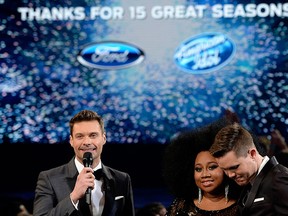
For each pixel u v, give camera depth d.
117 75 16.33
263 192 8.01
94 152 8.79
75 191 8.39
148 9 16.38
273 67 16.17
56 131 16.27
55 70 16.31
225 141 7.98
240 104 16.19
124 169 16.41
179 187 9.09
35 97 16.27
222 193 8.73
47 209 8.73
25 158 16.38
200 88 16.27
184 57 16.33
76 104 16.28
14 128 16.23
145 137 16.28
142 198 16.64
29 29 16.36
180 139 9.12
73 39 16.36
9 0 16.41
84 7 16.39
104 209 8.96
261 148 8.95
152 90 16.33
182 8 16.33
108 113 16.30
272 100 16.16
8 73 16.28
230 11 16.28
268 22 16.23
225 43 16.27
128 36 16.38
